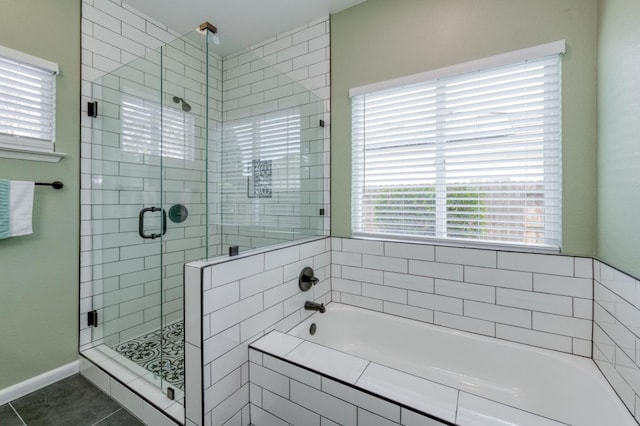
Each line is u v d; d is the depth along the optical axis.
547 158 1.55
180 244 1.73
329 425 1.24
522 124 1.60
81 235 1.88
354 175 2.16
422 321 1.89
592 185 1.42
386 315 2.00
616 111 1.21
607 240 1.30
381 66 2.00
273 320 1.68
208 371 1.27
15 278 1.61
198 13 2.19
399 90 1.96
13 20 1.55
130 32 2.11
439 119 1.83
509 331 1.63
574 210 1.47
